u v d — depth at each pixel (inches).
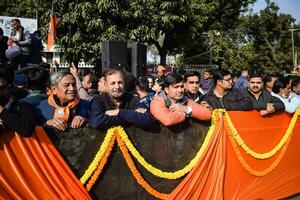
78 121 142.3
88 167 146.3
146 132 161.5
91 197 148.9
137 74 363.9
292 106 229.0
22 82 199.6
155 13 636.1
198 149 180.7
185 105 177.2
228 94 217.5
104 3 542.6
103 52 347.6
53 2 548.7
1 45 327.3
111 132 149.4
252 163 206.4
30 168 132.6
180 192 173.2
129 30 584.4
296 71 1015.6
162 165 167.5
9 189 128.3
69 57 575.2
